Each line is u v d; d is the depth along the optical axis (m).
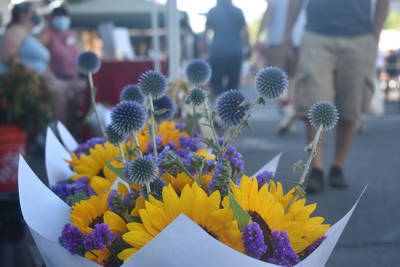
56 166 1.68
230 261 0.93
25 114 4.19
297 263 1.07
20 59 5.84
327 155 6.11
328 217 3.63
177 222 0.89
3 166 3.90
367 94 4.36
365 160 5.80
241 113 1.42
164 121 1.79
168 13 4.16
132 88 1.77
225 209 1.04
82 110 6.10
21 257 2.07
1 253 2.04
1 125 4.16
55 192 1.49
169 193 1.07
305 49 4.27
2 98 4.16
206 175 1.28
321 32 4.23
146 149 1.62
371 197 4.18
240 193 1.12
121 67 5.72
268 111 11.48
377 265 2.85
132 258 0.95
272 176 1.33
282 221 1.14
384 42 20.80
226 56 7.82
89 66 1.81
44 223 1.18
